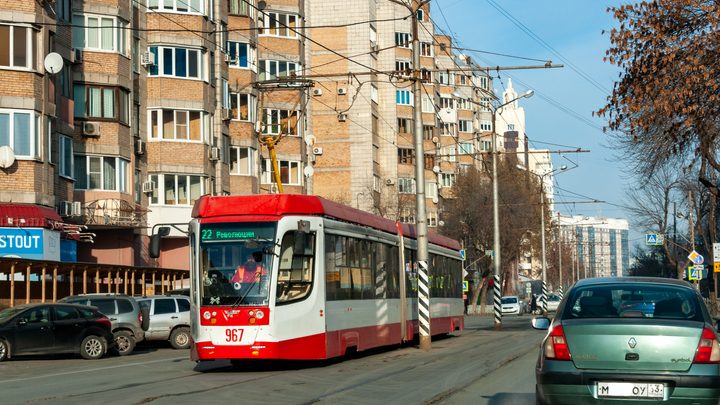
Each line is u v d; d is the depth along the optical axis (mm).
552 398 7660
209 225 15789
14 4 28656
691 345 7402
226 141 43062
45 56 29453
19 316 19906
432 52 76375
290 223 15797
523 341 25234
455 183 70438
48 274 28484
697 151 23391
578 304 8164
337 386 12836
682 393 7301
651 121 22219
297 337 15547
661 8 21609
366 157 62219
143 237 38250
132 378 14844
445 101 83938
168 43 39000
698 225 56625
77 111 34531
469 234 63219
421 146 23031
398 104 68750
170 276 37312
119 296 23359
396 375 14594
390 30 69375
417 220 22844
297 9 52469
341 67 62625
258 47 49594
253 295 15219
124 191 35875
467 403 10852
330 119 62781
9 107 28391
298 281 15828
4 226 27766
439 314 26484
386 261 21062
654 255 89938
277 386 12867
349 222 18438
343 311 17484
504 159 75062
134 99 37781
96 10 35094
